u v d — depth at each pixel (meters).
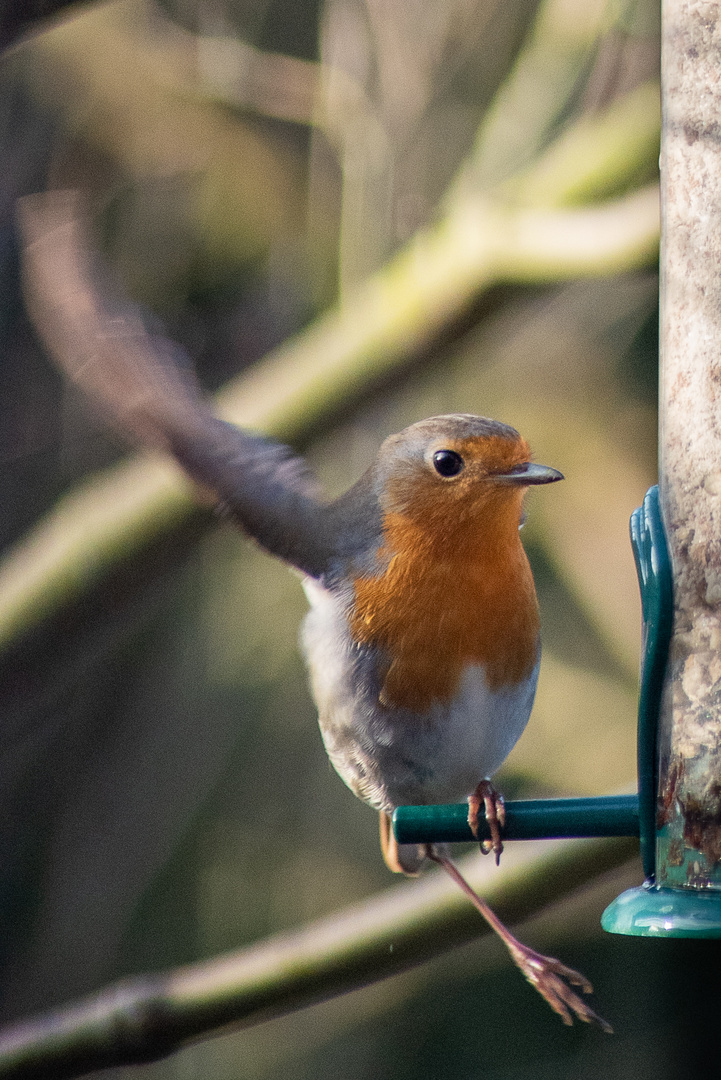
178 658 12.66
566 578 13.55
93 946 12.18
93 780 12.48
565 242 8.45
